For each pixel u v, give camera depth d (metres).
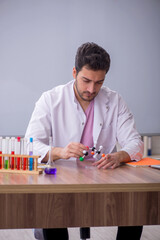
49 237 1.60
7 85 3.93
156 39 4.22
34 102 3.99
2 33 3.90
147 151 4.11
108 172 1.58
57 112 2.04
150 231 2.93
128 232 1.70
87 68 1.75
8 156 1.55
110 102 2.13
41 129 1.99
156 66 4.25
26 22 3.93
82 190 1.29
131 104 4.20
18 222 1.27
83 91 1.86
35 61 3.97
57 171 1.59
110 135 2.14
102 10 4.07
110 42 4.12
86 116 2.09
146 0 4.16
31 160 1.53
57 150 1.76
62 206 1.29
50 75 4.01
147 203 1.34
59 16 3.99
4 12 3.88
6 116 3.94
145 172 1.59
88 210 1.30
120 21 4.12
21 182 1.31
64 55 4.03
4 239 2.71
